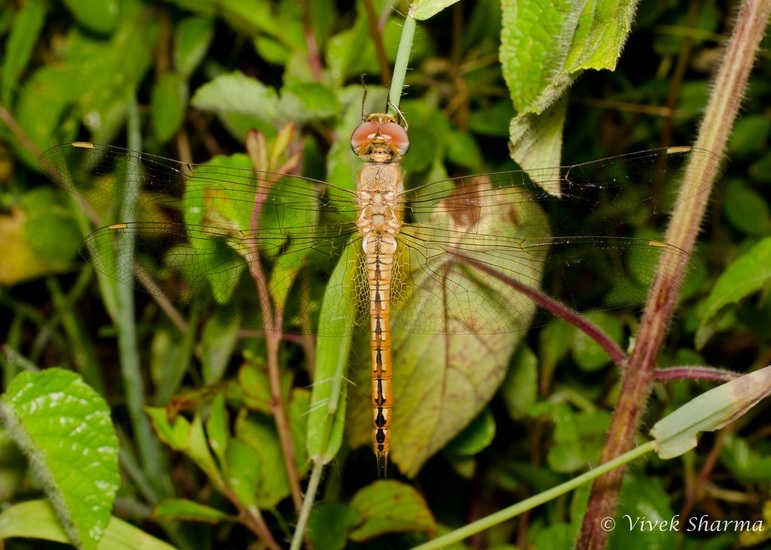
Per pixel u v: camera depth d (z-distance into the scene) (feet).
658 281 1.13
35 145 1.33
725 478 1.29
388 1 1.24
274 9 1.28
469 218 1.17
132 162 1.16
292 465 1.19
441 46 1.34
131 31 1.33
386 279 1.17
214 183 1.16
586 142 1.37
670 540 1.19
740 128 1.35
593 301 1.14
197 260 1.16
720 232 1.36
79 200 1.31
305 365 1.27
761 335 1.26
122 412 1.35
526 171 1.13
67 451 1.11
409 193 1.18
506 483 1.29
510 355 1.18
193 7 1.29
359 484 1.28
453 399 1.19
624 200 1.14
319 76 1.27
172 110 1.30
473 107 1.34
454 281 1.17
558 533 1.20
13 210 1.35
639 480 1.21
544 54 1.09
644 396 1.13
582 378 1.30
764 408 1.30
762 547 1.23
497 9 1.33
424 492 1.30
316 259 1.17
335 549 1.20
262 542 1.27
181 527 1.26
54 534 1.15
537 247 1.16
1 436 1.15
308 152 1.26
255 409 1.22
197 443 1.17
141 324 1.35
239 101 1.19
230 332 1.23
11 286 1.38
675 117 1.35
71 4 1.32
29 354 1.38
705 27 1.34
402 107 1.27
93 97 1.33
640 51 1.36
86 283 1.35
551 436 1.29
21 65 1.32
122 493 1.28
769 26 1.32
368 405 1.20
